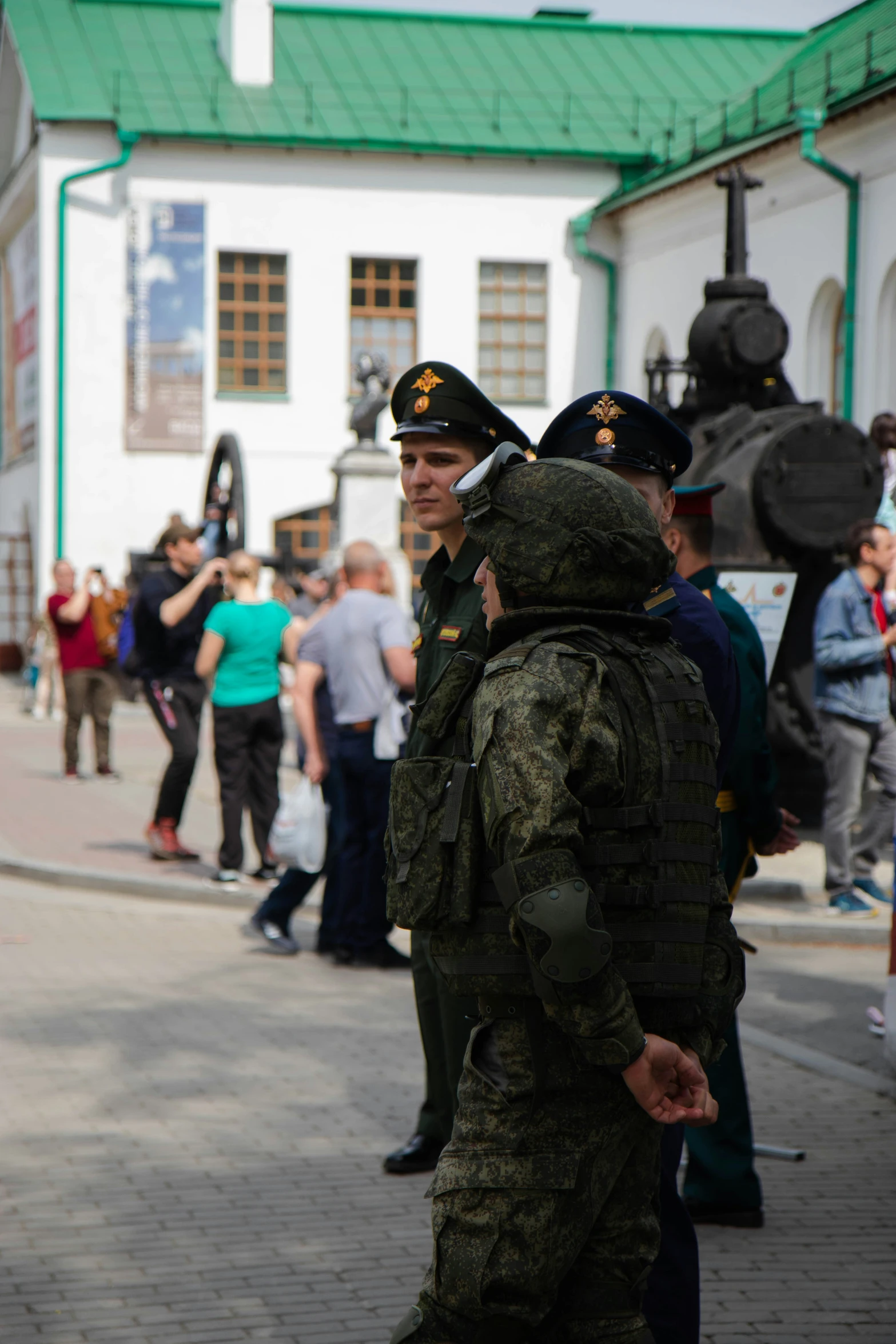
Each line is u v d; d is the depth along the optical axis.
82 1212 4.37
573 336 27.89
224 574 10.24
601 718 2.31
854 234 19.97
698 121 27.28
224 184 26.72
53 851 10.83
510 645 2.46
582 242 27.48
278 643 9.45
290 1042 6.18
